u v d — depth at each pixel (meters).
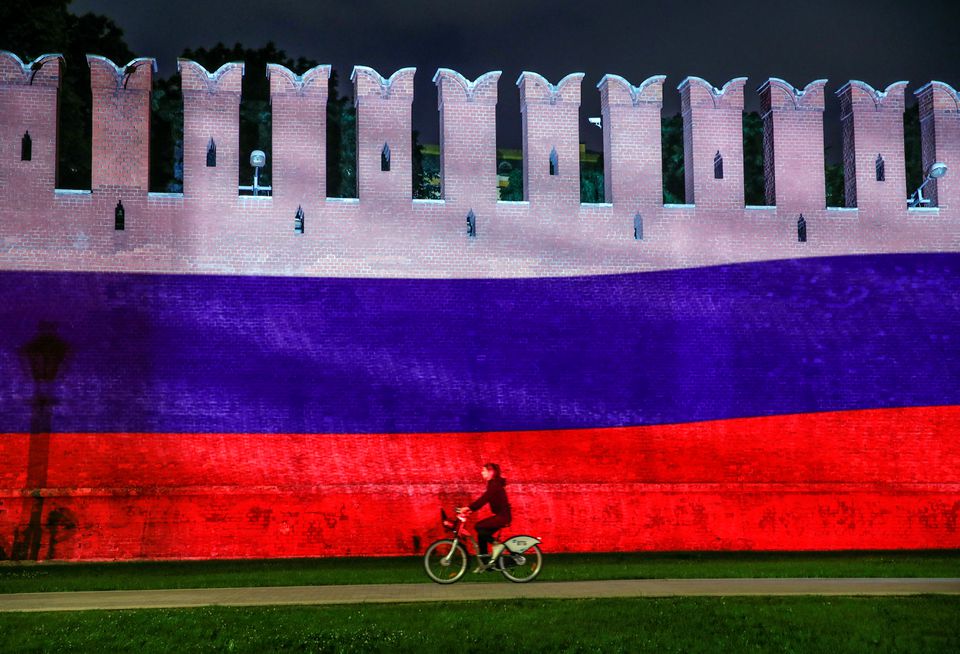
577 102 21.34
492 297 20.61
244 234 20.16
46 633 10.20
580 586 13.46
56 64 20.08
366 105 20.78
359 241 20.44
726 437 20.67
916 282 21.62
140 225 19.89
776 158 21.69
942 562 17.11
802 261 21.41
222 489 19.27
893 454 20.95
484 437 20.17
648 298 20.95
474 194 20.88
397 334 20.28
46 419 19.16
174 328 19.72
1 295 19.36
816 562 17.17
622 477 20.33
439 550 14.16
